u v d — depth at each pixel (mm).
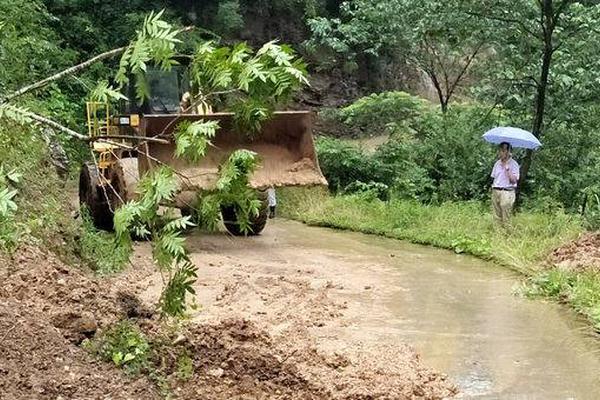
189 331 6051
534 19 14500
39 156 9289
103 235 9234
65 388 4688
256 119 4414
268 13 24797
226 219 11758
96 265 8289
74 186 14320
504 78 14852
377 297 8414
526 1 14359
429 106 19797
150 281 8250
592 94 14609
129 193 9461
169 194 4184
